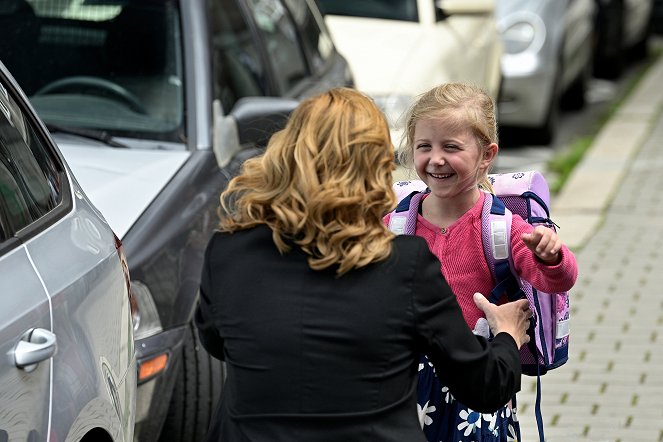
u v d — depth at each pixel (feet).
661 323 31.24
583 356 28.91
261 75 28.78
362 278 12.89
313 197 12.76
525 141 54.54
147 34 25.91
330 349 12.82
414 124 15.49
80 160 23.04
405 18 41.93
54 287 14.33
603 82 71.72
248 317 13.06
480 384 13.23
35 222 15.14
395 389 12.96
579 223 41.55
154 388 19.99
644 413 25.63
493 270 15.37
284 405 12.97
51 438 13.34
